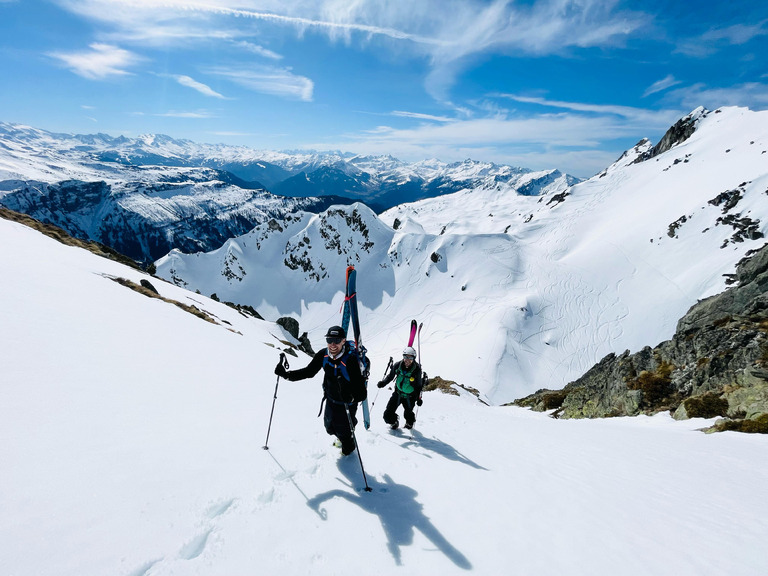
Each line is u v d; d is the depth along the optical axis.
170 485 4.18
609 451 9.05
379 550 3.64
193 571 3.04
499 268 175.88
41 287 13.32
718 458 9.24
